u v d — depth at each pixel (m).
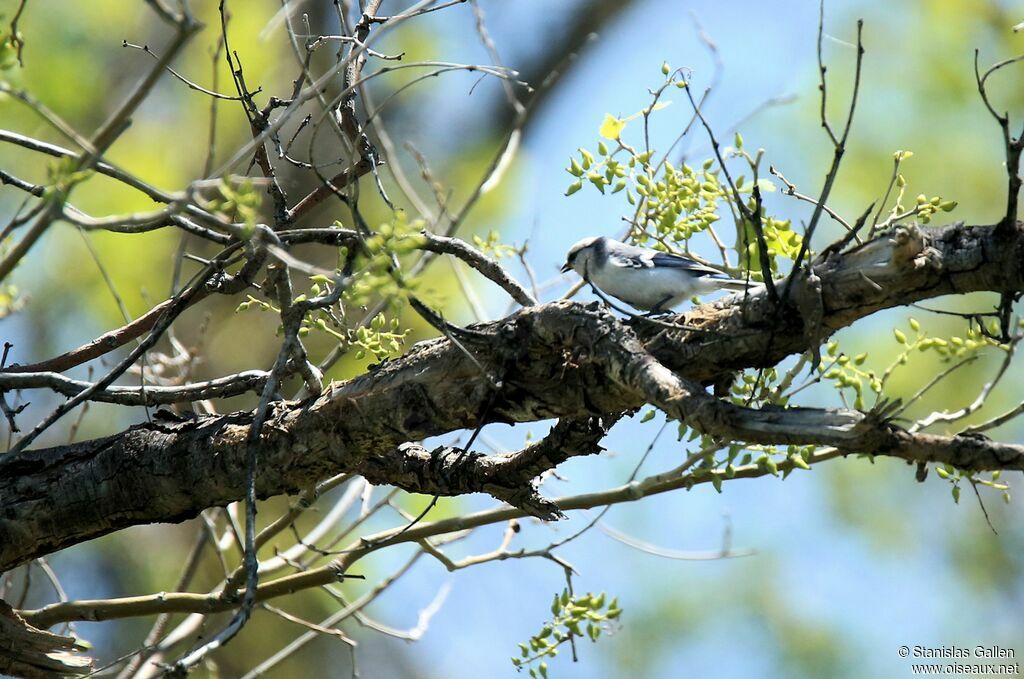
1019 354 15.82
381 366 7.61
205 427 8.00
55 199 5.92
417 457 8.28
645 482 9.52
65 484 8.01
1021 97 16.20
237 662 16.19
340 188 8.60
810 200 7.17
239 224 6.53
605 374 6.80
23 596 9.53
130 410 15.38
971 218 16.02
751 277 8.57
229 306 16.67
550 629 8.47
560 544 9.73
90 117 13.20
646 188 8.53
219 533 15.20
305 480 7.85
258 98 14.78
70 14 12.91
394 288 5.83
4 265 6.23
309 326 8.23
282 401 7.95
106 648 15.64
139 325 9.08
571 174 8.51
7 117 12.23
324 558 14.55
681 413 6.04
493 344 7.08
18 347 14.38
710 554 11.05
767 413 5.74
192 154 14.60
